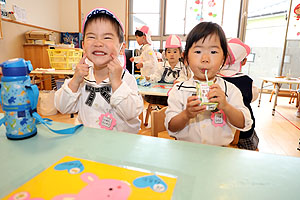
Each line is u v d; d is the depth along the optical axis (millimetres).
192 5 5398
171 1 5480
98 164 463
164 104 2402
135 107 922
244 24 5324
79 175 417
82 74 887
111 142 587
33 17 4141
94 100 1002
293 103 4719
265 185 410
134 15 5680
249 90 1428
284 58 5309
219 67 811
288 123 3223
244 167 475
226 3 5273
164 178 417
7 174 417
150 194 368
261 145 2381
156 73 2680
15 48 3635
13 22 3564
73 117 3033
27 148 536
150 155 515
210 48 772
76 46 4949
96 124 996
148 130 2631
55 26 4980
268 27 5555
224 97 706
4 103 565
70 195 359
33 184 387
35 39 3791
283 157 530
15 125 571
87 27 847
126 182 399
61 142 578
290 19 5082
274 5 5371
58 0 5062
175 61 2588
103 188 379
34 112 604
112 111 1005
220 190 388
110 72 872
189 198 362
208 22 806
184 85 933
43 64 3684
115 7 5344
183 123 823
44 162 467
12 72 548
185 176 428
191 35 804
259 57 5785
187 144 590
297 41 5125
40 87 3678
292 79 3848
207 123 918
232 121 797
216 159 508
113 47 853
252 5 5277
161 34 5676
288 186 410
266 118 3465
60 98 936
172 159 499
